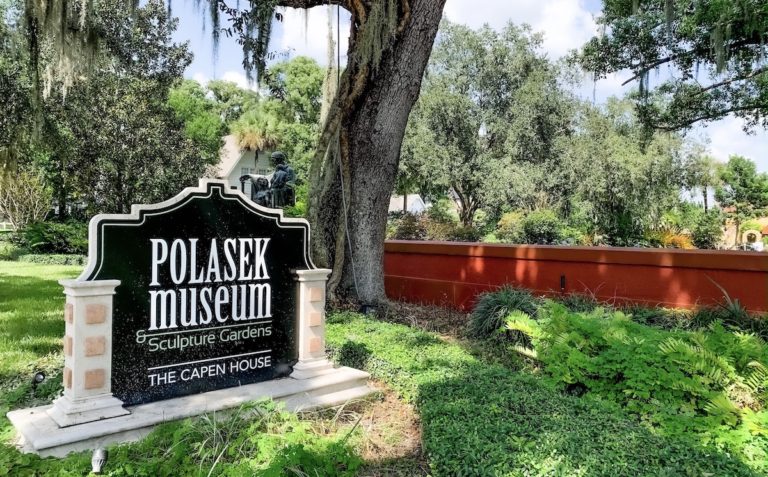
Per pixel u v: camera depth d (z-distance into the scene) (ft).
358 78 24.53
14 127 40.11
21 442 11.07
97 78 49.24
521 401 11.82
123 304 11.76
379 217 25.81
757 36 33.14
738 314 18.57
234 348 13.50
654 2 36.88
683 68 39.11
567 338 13.98
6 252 66.49
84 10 26.21
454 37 86.33
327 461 9.20
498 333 18.80
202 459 9.50
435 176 81.10
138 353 11.96
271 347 14.15
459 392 12.66
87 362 11.18
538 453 8.89
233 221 13.53
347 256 25.67
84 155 51.29
